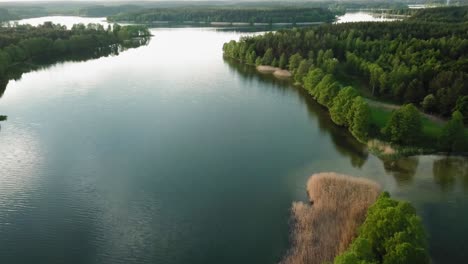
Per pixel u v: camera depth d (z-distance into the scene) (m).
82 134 88.69
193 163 74.62
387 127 79.88
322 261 46.56
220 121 97.81
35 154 78.31
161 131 90.81
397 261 38.97
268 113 104.31
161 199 62.44
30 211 59.53
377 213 44.16
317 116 101.50
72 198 62.88
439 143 76.44
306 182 66.50
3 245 52.12
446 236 52.03
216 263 48.50
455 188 63.97
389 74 109.88
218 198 62.47
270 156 77.38
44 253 50.69
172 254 50.25
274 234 53.09
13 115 101.38
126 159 76.31
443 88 93.69
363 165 72.50
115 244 52.22
